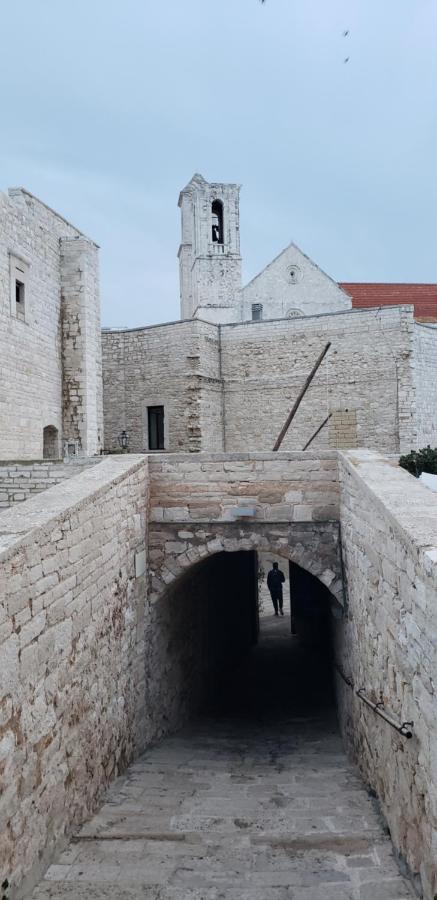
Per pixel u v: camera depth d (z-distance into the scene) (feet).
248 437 86.28
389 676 20.99
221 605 53.11
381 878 17.49
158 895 16.53
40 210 61.21
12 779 16.19
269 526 34.65
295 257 125.59
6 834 15.62
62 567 20.76
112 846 19.79
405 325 76.54
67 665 21.02
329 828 21.29
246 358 86.28
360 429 79.41
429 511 20.27
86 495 23.65
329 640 47.88
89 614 23.72
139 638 31.71
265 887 16.88
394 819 19.76
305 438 82.43
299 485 34.50
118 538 28.32
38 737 18.15
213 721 41.93
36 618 18.34
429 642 15.49
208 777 28.04
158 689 34.78
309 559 34.35
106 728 25.64
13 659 16.60
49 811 18.71
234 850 19.40
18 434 56.34
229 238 141.18
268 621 76.07
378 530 22.65
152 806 23.73
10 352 54.95
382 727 22.38
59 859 18.90
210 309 134.00
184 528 34.96
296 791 25.80
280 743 35.42
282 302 125.08
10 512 20.71
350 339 79.92
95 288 68.95
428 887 15.44
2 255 53.31
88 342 66.54
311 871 17.93
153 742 33.63
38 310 60.59
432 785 15.17
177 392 84.07
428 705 15.62
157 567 34.76
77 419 65.82
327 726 39.34
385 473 27.55
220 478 34.86
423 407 79.20
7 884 15.51
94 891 16.79
